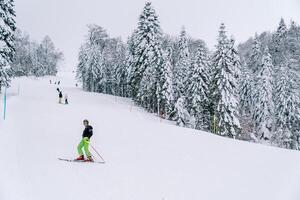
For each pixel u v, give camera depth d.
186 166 12.60
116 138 17.31
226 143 17.88
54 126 19.20
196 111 45.56
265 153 15.69
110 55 82.50
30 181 9.69
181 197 9.34
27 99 35.41
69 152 13.55
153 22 50.53
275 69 62.16
